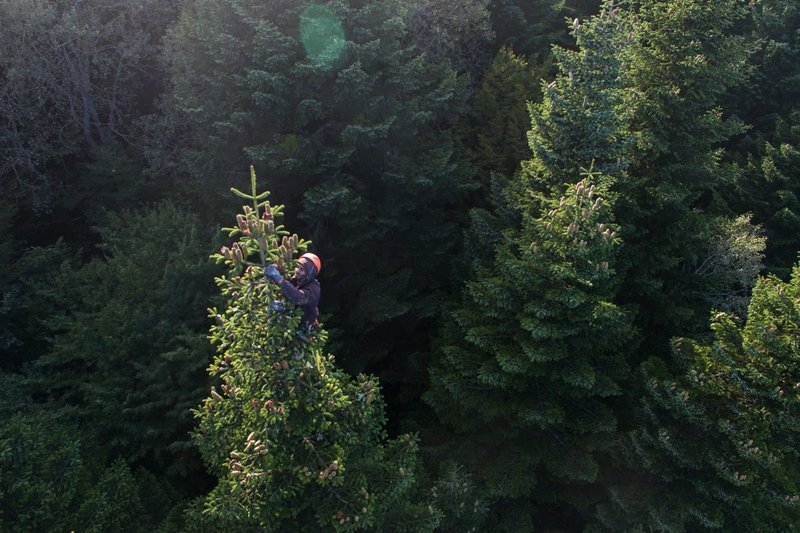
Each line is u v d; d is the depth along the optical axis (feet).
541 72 63.10
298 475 22.18
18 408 40.47
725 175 48.16
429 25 64.03
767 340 31.17
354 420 23.95
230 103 47.80
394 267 53.31
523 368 33.71
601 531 37.04
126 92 68.33
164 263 46.96
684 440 34.96
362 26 47.62
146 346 42.52
